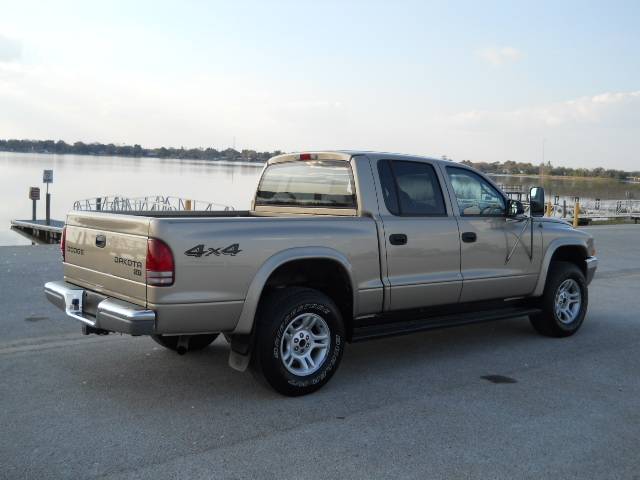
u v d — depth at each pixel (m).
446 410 4.79
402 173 5.88
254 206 6.83
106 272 4.89
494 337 7.22
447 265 6.04
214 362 5.91
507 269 6.59
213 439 4.16
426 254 5.86
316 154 6.01
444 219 6.04
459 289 6.16
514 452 4.05
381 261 5.52
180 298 4.48
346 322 5.48
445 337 7.21
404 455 3.97
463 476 3.70
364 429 4.38
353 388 5.29
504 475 3.73
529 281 6.82
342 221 5.31
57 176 87.19
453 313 6.33
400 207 5.77
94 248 5.02
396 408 4.81
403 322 5.93
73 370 5.58
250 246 4.74
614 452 4.09
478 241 6.29
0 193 57.47
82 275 5.21
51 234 26.70
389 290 5.57
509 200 6.55
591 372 5.87
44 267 10.99
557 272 7.10
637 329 7.72
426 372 5.80
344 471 3.73
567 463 3.91
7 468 3.67
